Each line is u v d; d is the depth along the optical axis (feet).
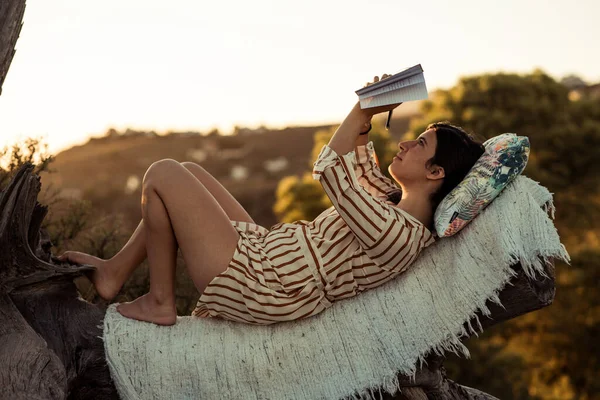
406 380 10.56
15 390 7.96
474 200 9.98
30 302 9.86
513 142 10.11
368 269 10.09
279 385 9.96
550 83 59.36
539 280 10.32
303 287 10.00
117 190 111.86
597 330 46.80
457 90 56.34
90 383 9.83
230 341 10.03
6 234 9.33
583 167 57.72
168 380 9.78
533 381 43.60
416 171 10.54
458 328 10.16
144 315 10.13
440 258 10.36
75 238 16.38
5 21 9.16
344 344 10.11
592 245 53.52
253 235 10.57
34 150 14.26
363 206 9.79
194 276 10.02
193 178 9.98
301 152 204.74
